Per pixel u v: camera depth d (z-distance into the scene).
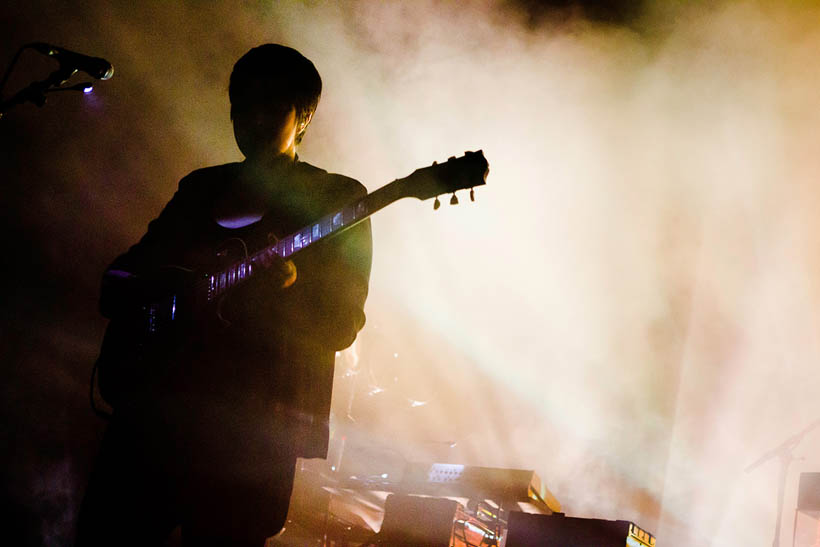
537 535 4.61
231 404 2.18
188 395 2.22
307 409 2.20
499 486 5.30
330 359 2.27
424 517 5.30
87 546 2.18
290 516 5.79
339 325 2.25
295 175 2.46
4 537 6.35
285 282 2.16
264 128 2.45
